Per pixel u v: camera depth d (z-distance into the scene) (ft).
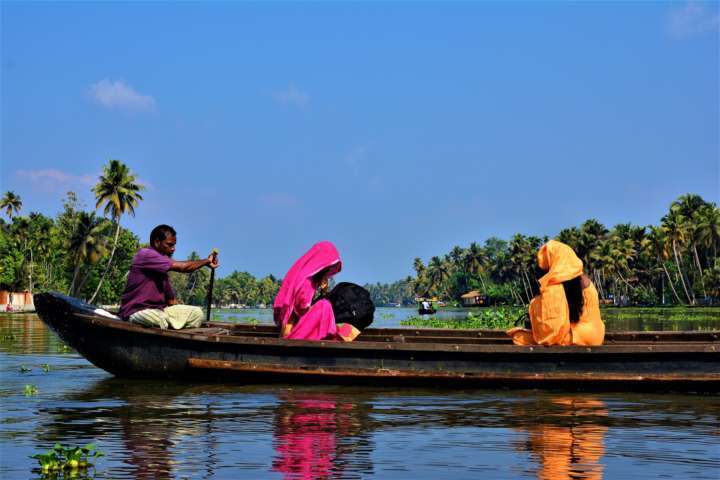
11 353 42.19
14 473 15.52
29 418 21.29
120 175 170.19
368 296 33.14
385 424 20.71
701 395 26.55
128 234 213.66
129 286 29.94
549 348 27.40
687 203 235.61
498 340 33.32
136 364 29.09
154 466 16.05
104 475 15.38
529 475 15.55
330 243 31.35
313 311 30.14
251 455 17.01
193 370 28.60
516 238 322.96
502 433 19.58
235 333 34.09
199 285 411.34
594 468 16.08
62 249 200.54
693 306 226.99
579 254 264.31
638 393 26.89
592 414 22.48
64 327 29.19
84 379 29.84
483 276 428.97
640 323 105.50
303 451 17.42
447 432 19.65
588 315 28.66
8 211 238.48
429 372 27.66
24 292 200.34
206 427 20.16
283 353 28.40
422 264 520.42
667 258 239.71
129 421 20.89
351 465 16.24
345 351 28.09
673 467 16.14
